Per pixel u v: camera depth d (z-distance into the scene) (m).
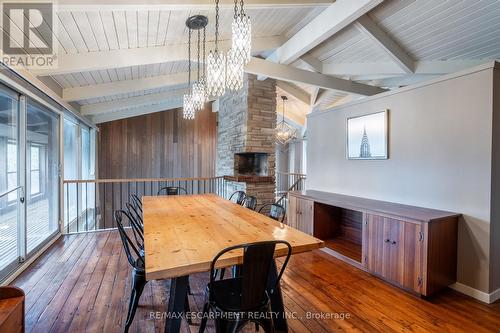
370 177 3.64
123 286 2.69
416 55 3.86
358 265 3.18
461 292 2.61
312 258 3.52
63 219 4.42
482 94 2.47
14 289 1.65
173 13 2.70
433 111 2.88
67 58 3.06
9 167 2.90
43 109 3.73
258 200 5.36
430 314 2.25
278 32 3.87
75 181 4.50
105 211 7.37
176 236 1.92
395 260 2.69
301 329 2.05
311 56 4.38
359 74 4.39
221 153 7.04
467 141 2.59
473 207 2.54
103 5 2.14
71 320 2.12
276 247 1.72
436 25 3.18
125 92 4.59
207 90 2.78
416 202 3.05
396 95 3.28
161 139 7.91
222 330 1.56
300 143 10.20
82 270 3.04
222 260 1.51
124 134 7.56
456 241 2.64
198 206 3.12
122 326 2.06
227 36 3.52
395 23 3.27
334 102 6.92
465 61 3.92
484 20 2.98
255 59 3.97
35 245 3.48
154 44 3.32
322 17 3.04
